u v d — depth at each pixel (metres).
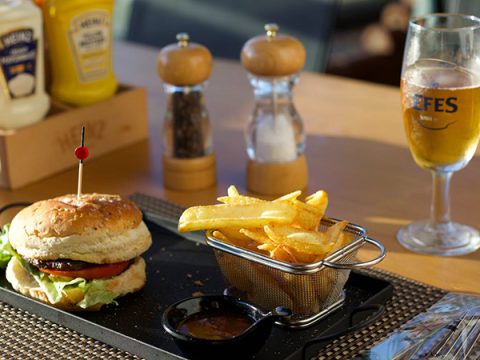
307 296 0.99
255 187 1.48
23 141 1.51
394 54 2.80
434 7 2.78
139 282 1.11
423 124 1.21
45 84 1.70
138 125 1.73
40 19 1.53
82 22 1.61
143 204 1.43
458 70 1.19
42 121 1.55
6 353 0.98
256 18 2.48
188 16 2.62
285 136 1.45
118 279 1.08
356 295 1.09
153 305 1.08
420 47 1.20
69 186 1.53
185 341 0.90
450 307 1.05
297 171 1.47
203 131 1.50
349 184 1.49
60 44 1.61
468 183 1.48
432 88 1.18
